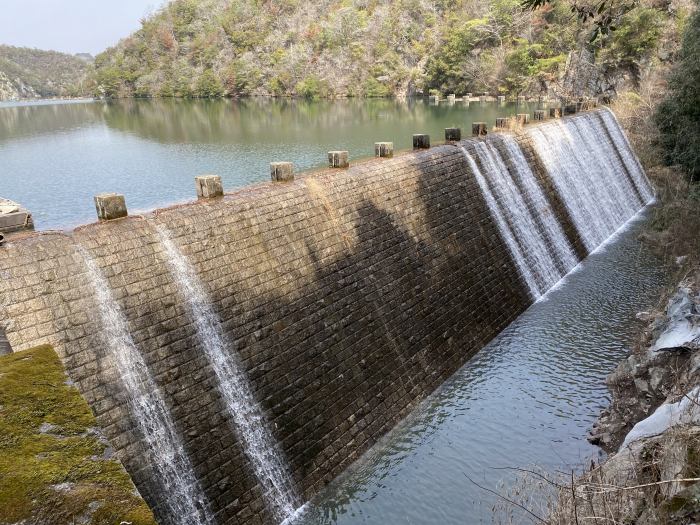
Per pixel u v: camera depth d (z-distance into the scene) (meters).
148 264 15.47
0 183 46.00
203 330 16.11
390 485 17.33
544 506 15.38
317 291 19.48
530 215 31.95
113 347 14.34
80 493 4.29
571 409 20.03
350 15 133.50
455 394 21.44
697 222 33.38
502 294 27.05
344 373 19.20
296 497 16.70
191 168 50.81
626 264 33.06
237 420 16.11
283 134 70.88
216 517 15.04
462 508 16.30
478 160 29.61
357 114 91.94
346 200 21.89
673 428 9.93
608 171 44.31
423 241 24.48
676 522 7.17
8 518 4.04
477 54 106.06
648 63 67.56
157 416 14.68
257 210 18.58
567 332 25.38
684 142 41.31
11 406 5.41
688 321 18.94
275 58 138.62
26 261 13.52
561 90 84.88
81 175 48.50
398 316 21.92
